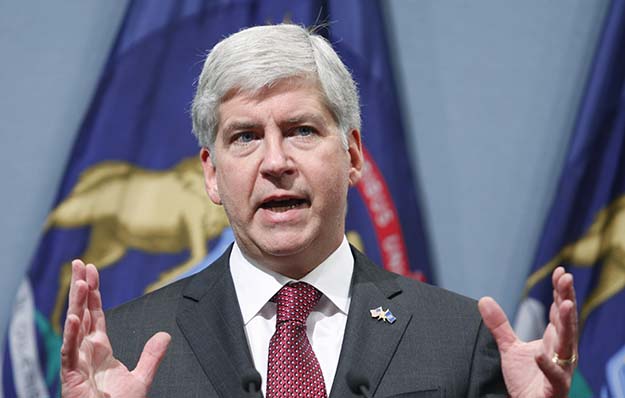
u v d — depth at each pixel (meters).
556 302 5.35
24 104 11.28
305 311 6.41
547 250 11.03
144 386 5.55
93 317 5.57
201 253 10.95
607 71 11.20
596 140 11.11
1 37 11.37
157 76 11.23
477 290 11.16
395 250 11.07
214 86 6.38
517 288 11.16
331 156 6.33
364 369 6.11
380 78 11.33
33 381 10.77
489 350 6.35
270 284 6.49
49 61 11.34
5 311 10.94
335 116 6.41
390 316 6.42
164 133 11.16
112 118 11.13
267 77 6.22
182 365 6.23
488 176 11.31
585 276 10.97
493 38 11.50
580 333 10.94
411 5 11.51
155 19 11.32
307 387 6.03
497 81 11.45
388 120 11.28
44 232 10.93
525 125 11.37
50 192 11.16
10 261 11.03
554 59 11.45
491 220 11.24
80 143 11.11
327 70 6.38
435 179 11.28
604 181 11.05
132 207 11.01
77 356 5.30
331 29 11.36
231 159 6.33
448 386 6.10
